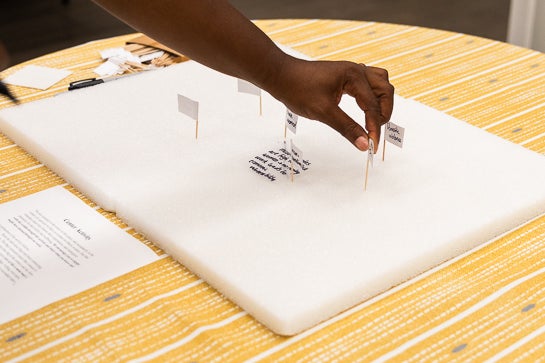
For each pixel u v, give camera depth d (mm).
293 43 1470
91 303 777
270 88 867
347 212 883
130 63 1343
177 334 732
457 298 776
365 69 929
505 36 3355
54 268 831
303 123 1112
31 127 1113
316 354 704
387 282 787
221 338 725
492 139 1045
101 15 3541
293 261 799
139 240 888
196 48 839
